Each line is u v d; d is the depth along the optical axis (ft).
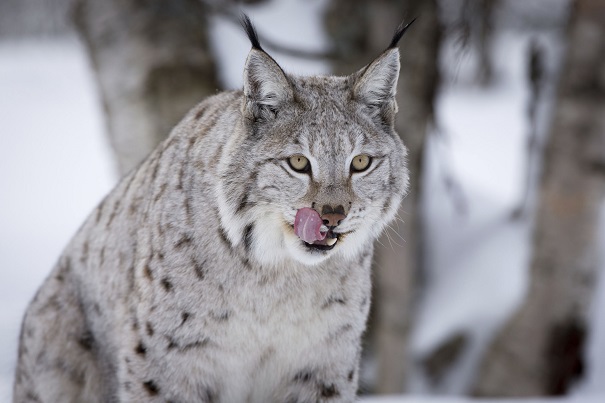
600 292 46.68
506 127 100.63
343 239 19.13
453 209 49.11
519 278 45.16
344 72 41.96
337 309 20.03
